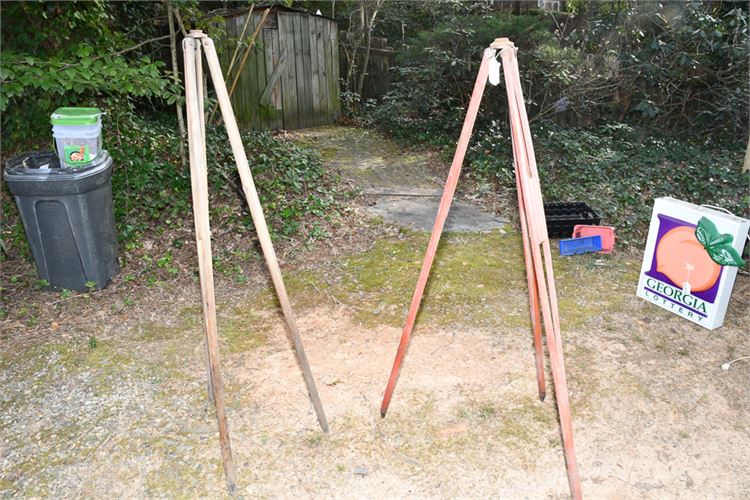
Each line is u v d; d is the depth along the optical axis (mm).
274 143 6992
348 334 3451
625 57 8055
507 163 6848
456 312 3693
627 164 6777
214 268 4250
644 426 2639
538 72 8086
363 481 2328
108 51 4586
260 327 3527
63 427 2631
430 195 6129
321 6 11305
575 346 3299
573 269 4320
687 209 3482
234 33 8203
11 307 3650
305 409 2764
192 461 2438
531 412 2736
